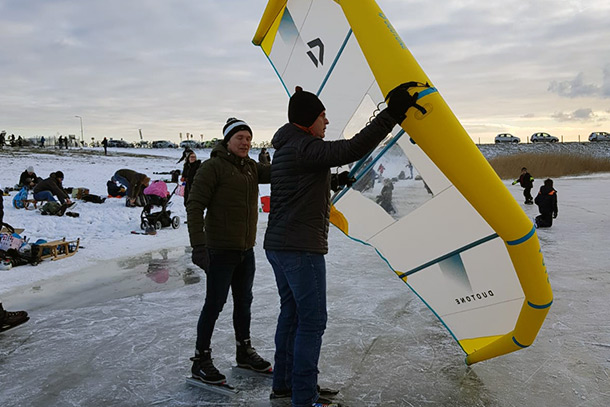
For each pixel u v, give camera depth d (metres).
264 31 3.45
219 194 2.75
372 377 3.05
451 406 2.67
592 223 10.13
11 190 15.02
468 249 2.74
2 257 6.18
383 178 2.93
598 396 2.75
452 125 2.03
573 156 38.12
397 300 4.80
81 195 13.12
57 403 2.76
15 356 3.46
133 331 3.96
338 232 9.38
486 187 2.04
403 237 2.96
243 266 2.99
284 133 2.45
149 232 8.81
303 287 2.39
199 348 2.90
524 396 2.77
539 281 2.23
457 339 3.00
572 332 3.79
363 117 2.93
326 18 3.00
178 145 63.91
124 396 2.84
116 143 58.44
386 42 2.15
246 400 2.76
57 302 4.79
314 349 2.44
